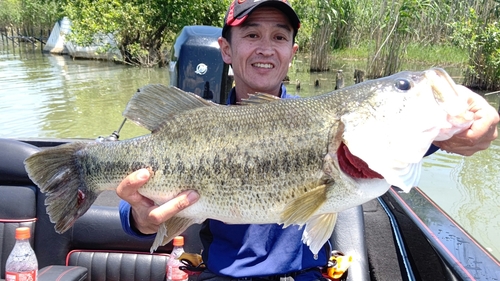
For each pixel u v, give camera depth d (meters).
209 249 0.78
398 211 1.03
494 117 0.62
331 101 0.67
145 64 6.33
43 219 1.03
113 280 1.04
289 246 0.74
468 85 4.71
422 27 6.41
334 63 6.49
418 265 0.86
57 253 1.04
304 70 5.86
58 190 0.75
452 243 0.79
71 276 0.91
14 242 1.01
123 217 0.79
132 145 0.72
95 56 7.04
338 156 0.65
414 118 0.63
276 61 0.85
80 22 6.54
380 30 5.11
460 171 2.21
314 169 0.65
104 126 2.90
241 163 0.67
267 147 0.66
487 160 2.37
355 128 0.64
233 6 0.86
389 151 0.63
